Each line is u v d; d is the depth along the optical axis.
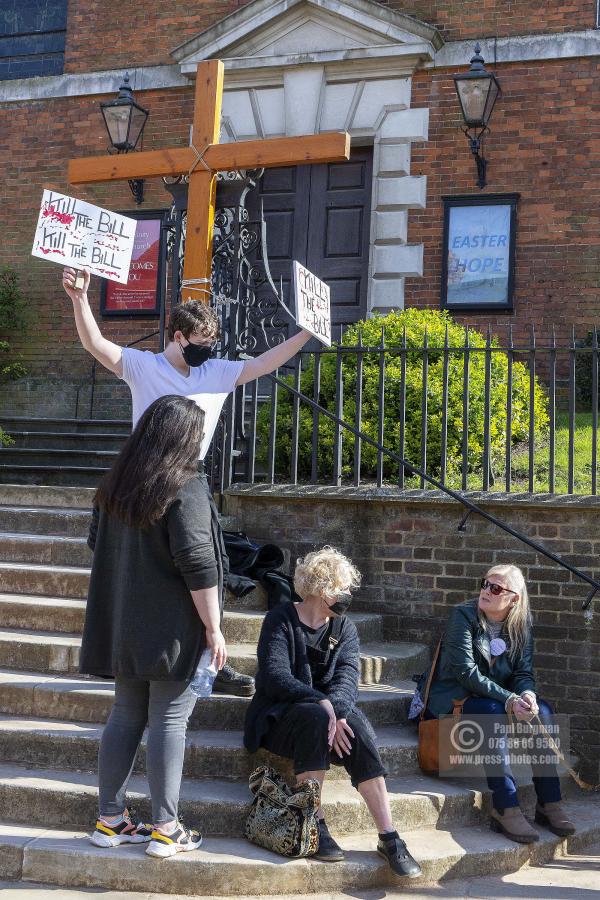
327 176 9.98
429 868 3.87
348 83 9.80
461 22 9.58
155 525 3.53
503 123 9.33
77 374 10.49
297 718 3.83
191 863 3.60
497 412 6.44
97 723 4.36
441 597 5.43
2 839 3.73
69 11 10.88
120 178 5.78
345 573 4.10
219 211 6.11
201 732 4.32
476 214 9.30
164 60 10.48
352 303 9.80
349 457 6.27
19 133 10.88
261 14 9.86
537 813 4.45
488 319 9.21
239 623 4.91
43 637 4.82
